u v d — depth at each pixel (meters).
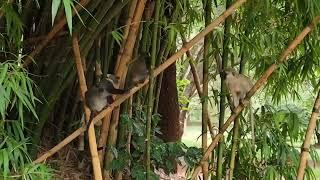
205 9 3.98
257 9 3.91
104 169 4.14
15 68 2.97
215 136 3.98
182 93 7.79
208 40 3.96
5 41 3.73
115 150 4.07
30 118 3.92
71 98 4.57
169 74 5.50
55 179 4.08
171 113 5.53
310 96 5.51
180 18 4.42
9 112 3.85
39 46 3.69
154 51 3.65
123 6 3.79
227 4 3.88
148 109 3.76
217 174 3.96
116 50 4.40
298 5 3.74
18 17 3.38
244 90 3.75
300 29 3.92
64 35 3.88
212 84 6.53
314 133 4.09
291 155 3.88
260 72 4.05
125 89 3.63
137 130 4.32
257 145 3.96
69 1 2.41
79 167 4.40
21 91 2.92
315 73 4.66
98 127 4.10
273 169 3.80
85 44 3.78
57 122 4.52
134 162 4.34
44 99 3.88
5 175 2.93
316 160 3.94
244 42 3.87
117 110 4.14
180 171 5.53
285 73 3.90
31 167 3.11
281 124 4.08
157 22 3.69
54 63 3.91
